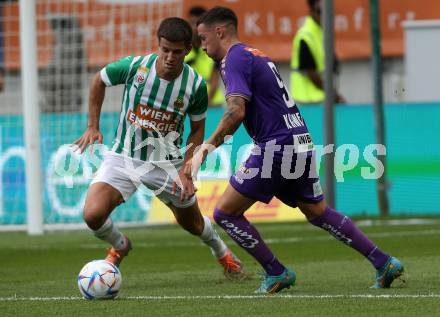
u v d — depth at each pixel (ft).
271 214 153.28
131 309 67.46
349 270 92.38
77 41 155.43
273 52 208.33
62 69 155.94
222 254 85.66
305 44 164.45
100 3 165.99
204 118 84.12
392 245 115.96
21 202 153.58
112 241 84.38
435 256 102.94
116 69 81.82
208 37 75.56
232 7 208.85
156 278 88.84
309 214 77.97
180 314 64.90
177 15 161.27
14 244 128.47
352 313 64.08
